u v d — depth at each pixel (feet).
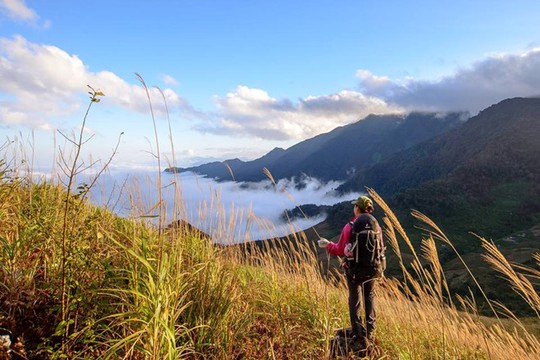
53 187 16.62
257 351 12.28
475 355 13.46
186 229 15.21
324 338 13.83
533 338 12.54
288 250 18.12
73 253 10.37
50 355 8.80
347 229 14.80
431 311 14.05
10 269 10.02
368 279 14.06
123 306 10.53
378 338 15.29
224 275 14.24
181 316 11.99
